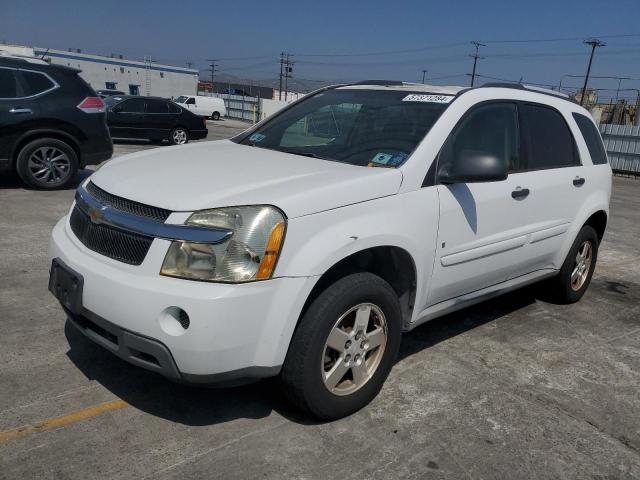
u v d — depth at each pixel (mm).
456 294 3898
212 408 3172
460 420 3262
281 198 2791
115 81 57125
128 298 2658
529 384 3750
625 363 4184
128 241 2787
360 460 2848
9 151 8125
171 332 2596
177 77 62500
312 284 2799
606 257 7406
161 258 2654
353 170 3260
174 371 2646
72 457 2697
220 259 2627
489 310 5027
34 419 2955
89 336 2961
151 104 17250
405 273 3416
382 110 3904
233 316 2598
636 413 3504
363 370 3215
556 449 3076
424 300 3564
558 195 4520
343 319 3029
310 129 4070
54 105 8320
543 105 4562
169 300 2580
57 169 8531
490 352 4176
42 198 7953
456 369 3867
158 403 3180
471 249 3766
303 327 2873
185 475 2639
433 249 3469
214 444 2869
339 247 2873
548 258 4723
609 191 5273
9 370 3391
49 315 4164
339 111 4082
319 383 2953
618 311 5297
